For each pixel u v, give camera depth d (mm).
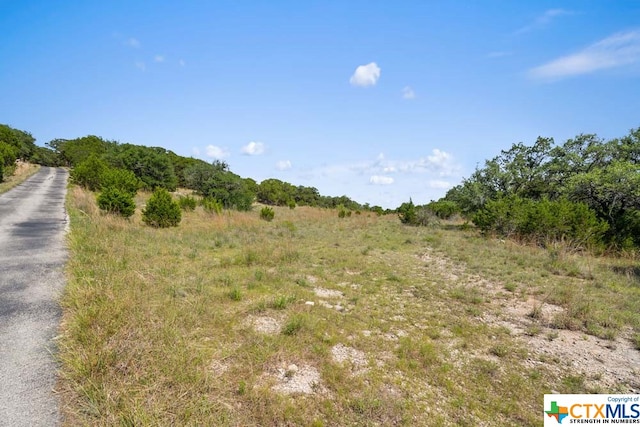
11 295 4570
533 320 5047
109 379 2654
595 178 11602
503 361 3816
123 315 3633
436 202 24766
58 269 5812
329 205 54469
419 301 5645
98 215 12484
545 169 15977
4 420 2281
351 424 2617
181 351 3141
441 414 2850
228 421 2414
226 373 3094
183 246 8844
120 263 6070
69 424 2287
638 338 4312
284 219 18734
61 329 3611
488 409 2961
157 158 33219
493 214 13086
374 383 3166
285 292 5566
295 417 2604
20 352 3137
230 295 5223
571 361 3869
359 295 5754
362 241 11594
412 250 10352
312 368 3363
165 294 4820
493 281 7059
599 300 5816
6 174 30094
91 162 27578
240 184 27969
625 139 13852
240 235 11281
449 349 4031
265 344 3682
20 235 8953
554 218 11352
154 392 2537
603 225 10953
